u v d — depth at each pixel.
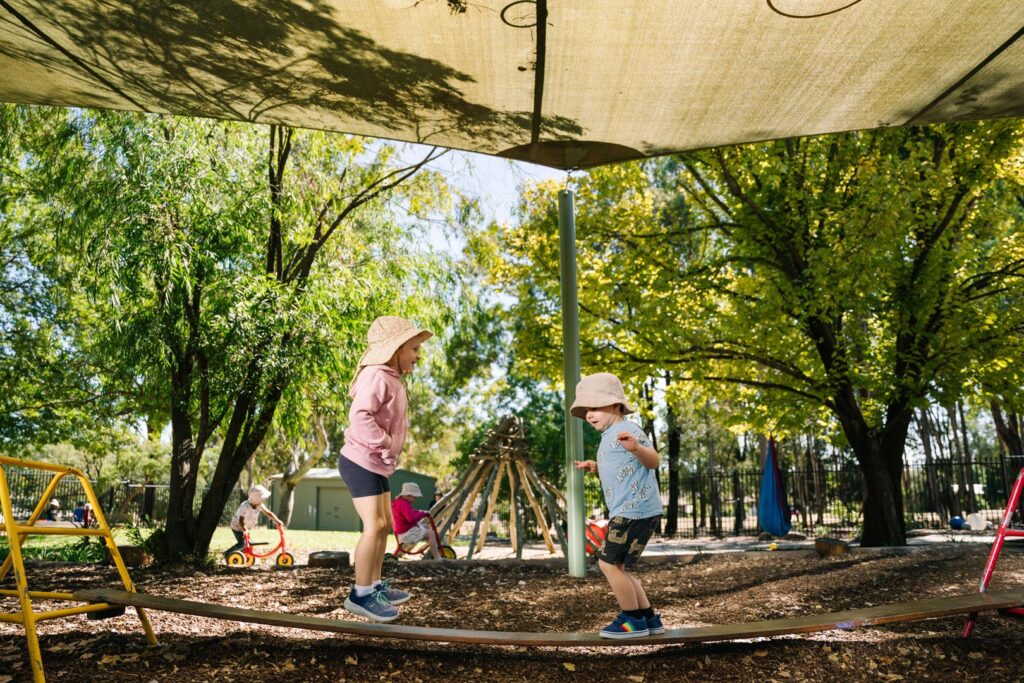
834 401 12.84
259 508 11.05
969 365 11.59
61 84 4.81
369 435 4.10
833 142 12.10
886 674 3.94
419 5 3.80
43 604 5.93
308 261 11.02
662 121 5.28
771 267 12.29
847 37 4.09
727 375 13.67
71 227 9.63
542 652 4.41
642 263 12.11
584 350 12.47
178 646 4.24
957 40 4.11
